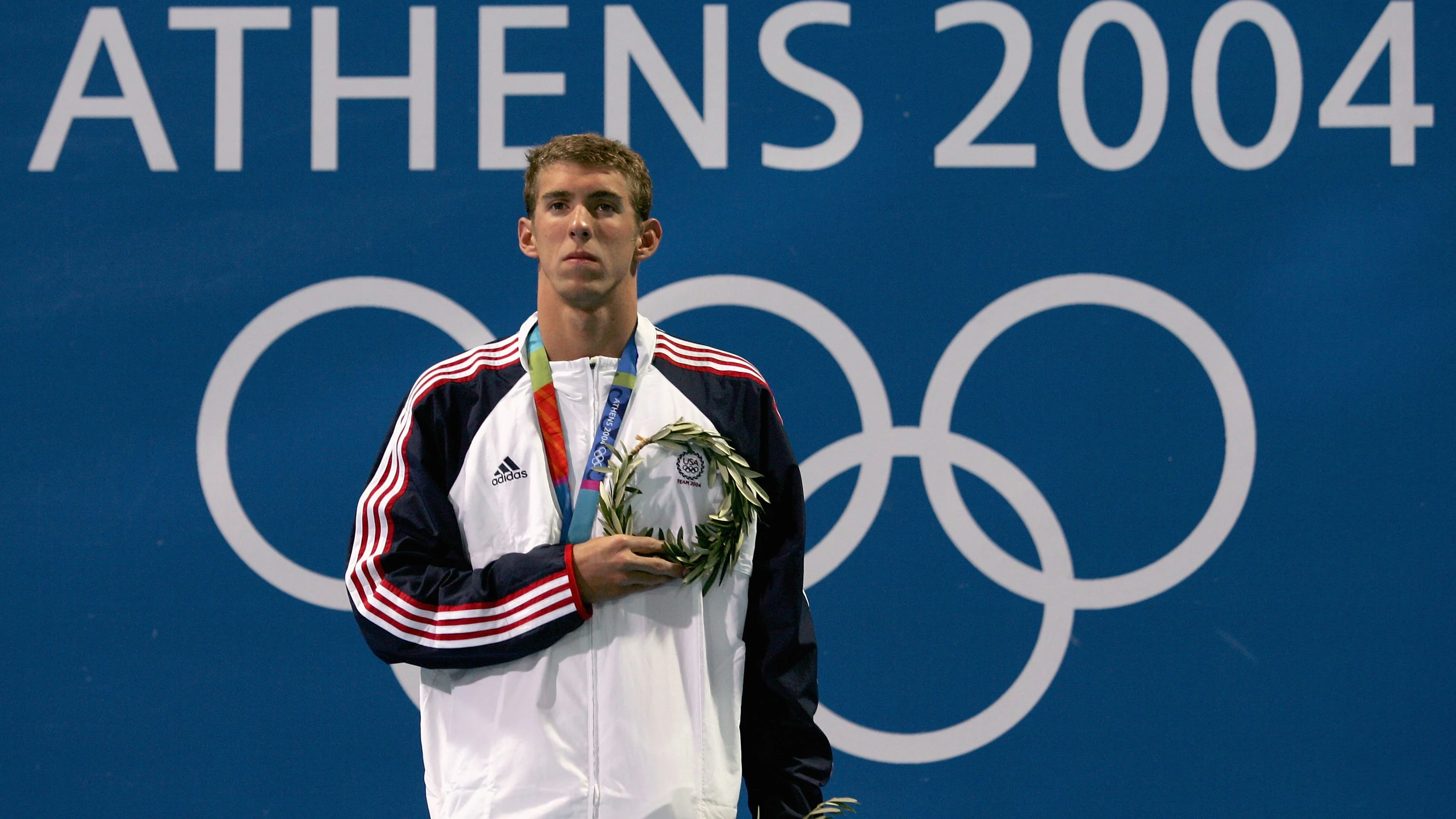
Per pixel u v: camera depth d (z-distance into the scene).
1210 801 12.10
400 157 12.70
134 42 12.66
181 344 12.50
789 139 12.71
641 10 12.78
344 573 12.34
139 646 12.18
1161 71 12.69
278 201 12.63
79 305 12.48
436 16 12.77
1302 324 12.51
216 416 12.45
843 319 12.59
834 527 12.43
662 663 7.12
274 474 12.42
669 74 12.73
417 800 12.09
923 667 12.28
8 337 12.41
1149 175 12.62
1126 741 12.18
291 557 12.33
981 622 12.32
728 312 12.62
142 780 12.05
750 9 12.77
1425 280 12.53
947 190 12.65
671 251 12.62
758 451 7.64
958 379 12.53
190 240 12.58
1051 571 12.35
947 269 12.60
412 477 7.29
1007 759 12.19
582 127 12.71
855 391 12.54
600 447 7.32
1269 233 12.57
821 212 12.66
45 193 12.54
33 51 12.63
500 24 12.77
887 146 12.69
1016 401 12.51
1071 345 12.55
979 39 12.74
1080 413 12.49
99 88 12.63
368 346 12.58
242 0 12.73
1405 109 12.64
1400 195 12.59
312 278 12.60
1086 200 12.62
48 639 12.16
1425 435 12.41
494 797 6.89
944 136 12.68
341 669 12.23
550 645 6.97
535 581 6.87
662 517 7.29
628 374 7.50
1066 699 12.23
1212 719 12.18
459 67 12.75
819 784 7.46
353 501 12.42
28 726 12.06
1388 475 12.38
